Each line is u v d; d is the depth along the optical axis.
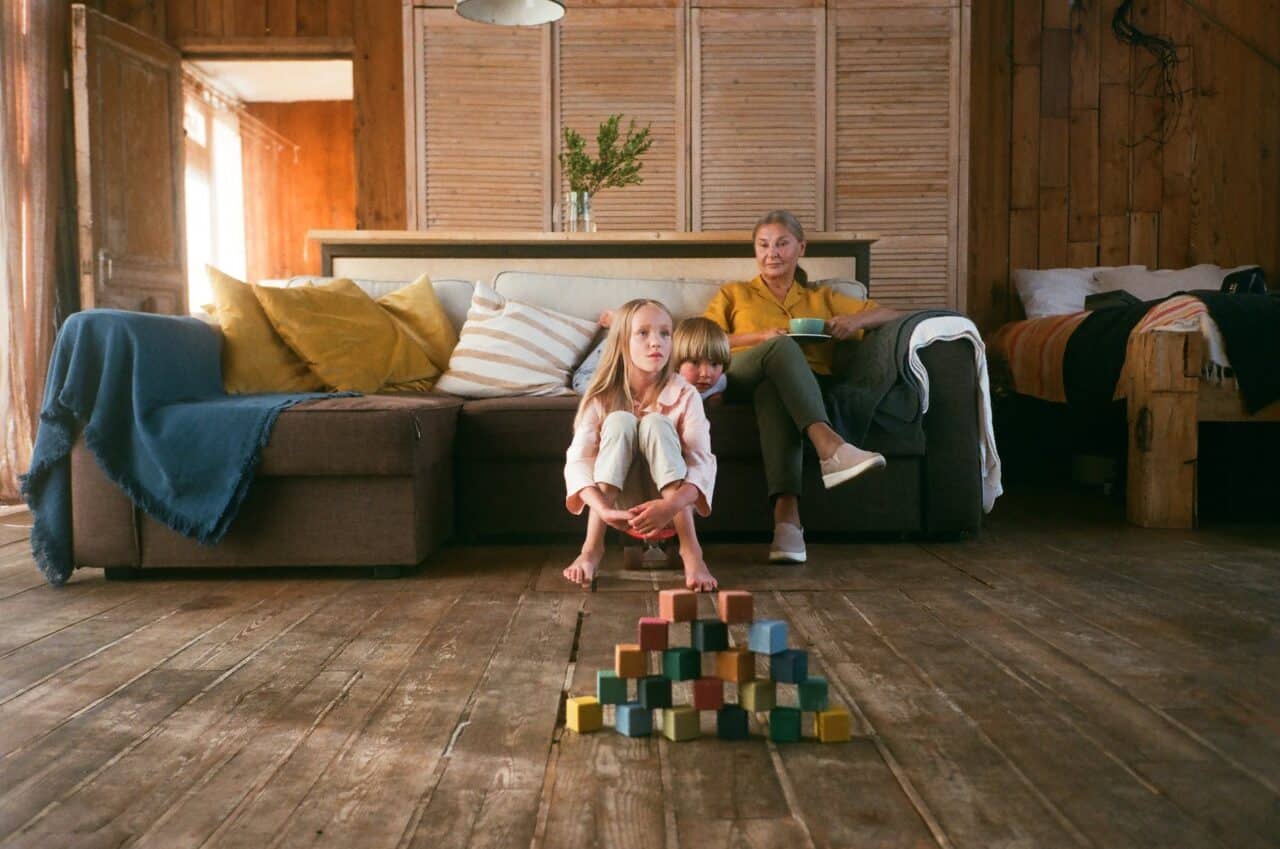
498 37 5.15
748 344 2.96
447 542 3.01
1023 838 1.09
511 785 1.24
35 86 4.46
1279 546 2.89
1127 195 5.70
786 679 1.39
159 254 5.32
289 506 2.48
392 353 3.13
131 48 5.09
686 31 5.16
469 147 5.18
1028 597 2.25
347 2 5.74
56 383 2.44
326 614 2.13
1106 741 1.38
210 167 8.38
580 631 1.98
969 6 5.13
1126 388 3.42
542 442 2.86
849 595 2.28
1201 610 2.12
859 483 2.91
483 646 1.87
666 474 2.23
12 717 1.50
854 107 5.17
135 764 1.31
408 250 3.66
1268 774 1.26
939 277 5.21
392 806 1.18
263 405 2.47
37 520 2.44
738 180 5.20
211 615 2.13
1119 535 3.11
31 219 4.43
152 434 2.42
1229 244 5.73
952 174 5.18
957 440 2.92
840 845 1.08
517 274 3.45
